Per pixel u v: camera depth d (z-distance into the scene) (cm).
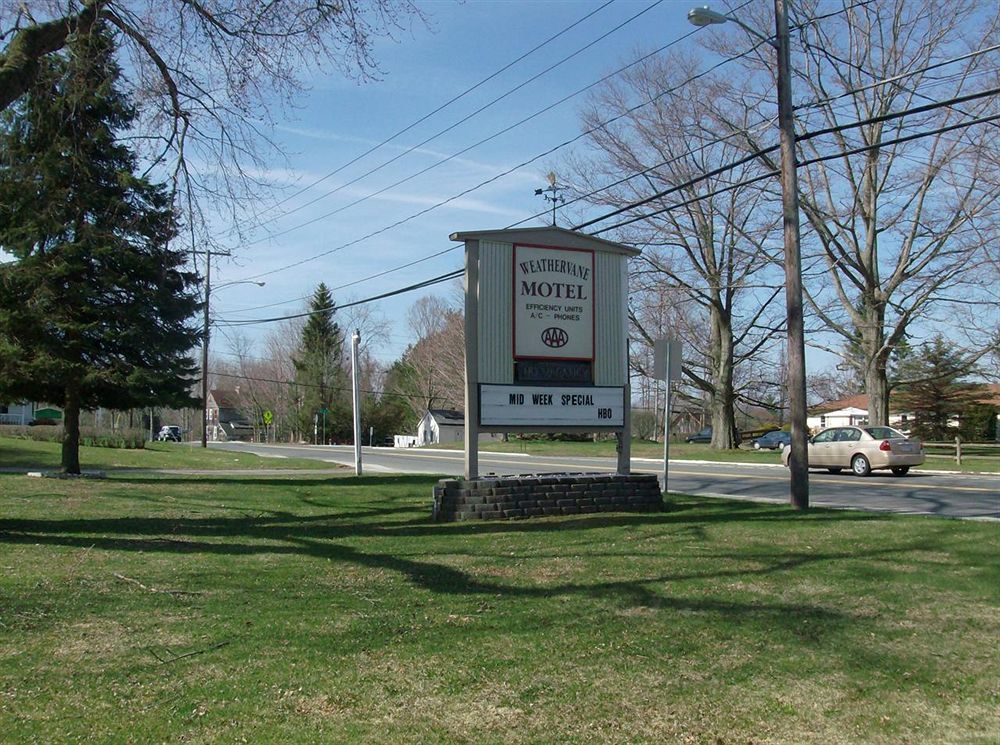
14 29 1068
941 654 613
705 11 1386
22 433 4350
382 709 494
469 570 868
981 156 2827
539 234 1411
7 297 2016
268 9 1160
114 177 1917
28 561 886
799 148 3247
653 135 3591
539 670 562
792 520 1248
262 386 9775
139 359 2258
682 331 4497
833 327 3559
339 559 928
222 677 537
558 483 1359
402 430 9338
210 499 1667
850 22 3128
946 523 1205
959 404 5397
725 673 564
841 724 494
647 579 825
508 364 1381
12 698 496
